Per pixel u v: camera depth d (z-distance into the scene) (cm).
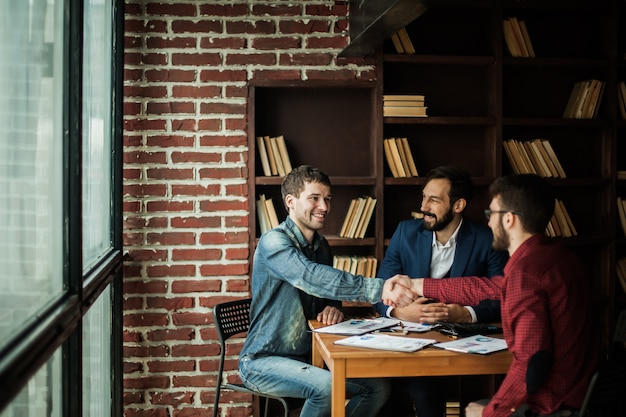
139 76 414
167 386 420
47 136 208
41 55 200
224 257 421
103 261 320
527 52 443
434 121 435
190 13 416
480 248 363
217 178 420
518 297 238
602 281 453
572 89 465
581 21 465
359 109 451
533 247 250
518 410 241
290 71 423
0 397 132
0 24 158
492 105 443
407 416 439
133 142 414
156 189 416
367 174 452
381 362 268
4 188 165
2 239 162
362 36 372
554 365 238
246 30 420
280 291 333
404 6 314
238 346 423
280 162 431
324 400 304
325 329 306
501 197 259
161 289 418
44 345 173
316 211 336
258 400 423
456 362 270
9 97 168
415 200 459
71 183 229
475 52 456
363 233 434
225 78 420
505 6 439
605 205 452
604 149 453
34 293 193
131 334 417
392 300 317
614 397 243
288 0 423
